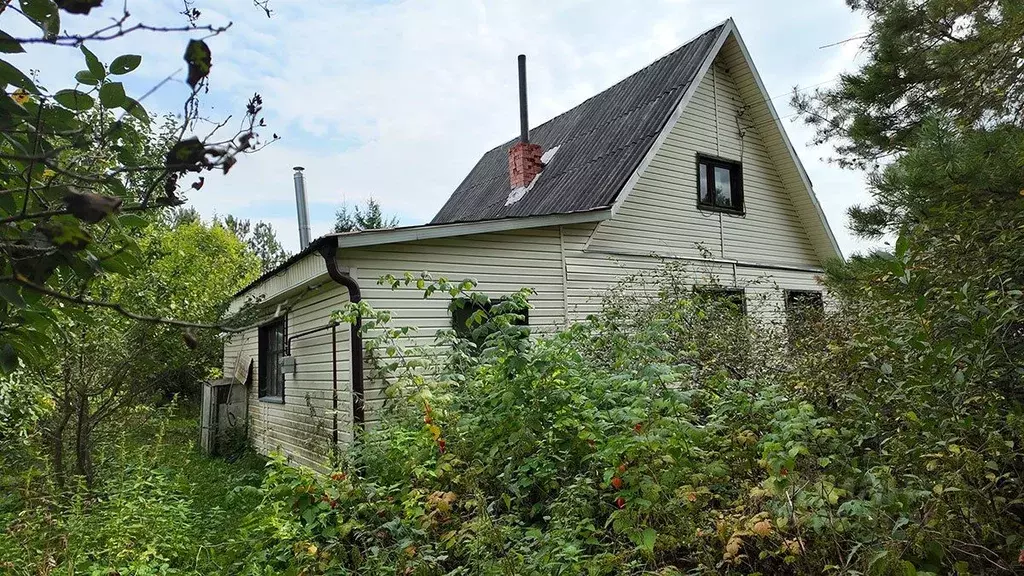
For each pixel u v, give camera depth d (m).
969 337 2.84
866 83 6.36
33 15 1.10
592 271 8.48
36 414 5.27
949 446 2.50
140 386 7.29
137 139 1.53
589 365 4.56
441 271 6.90
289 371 7.91
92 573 3.54
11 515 4.41
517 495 3.56
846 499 2.64
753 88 10.67
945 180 3.97
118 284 6.12
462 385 4.97
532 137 13.78
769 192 11.20
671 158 9.80
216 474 7.55
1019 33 4.43
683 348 5.15
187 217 18.58
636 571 2.81
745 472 3.14
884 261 4.41
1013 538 2.30
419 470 3.67
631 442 2.97
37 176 1.34
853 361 3.42
